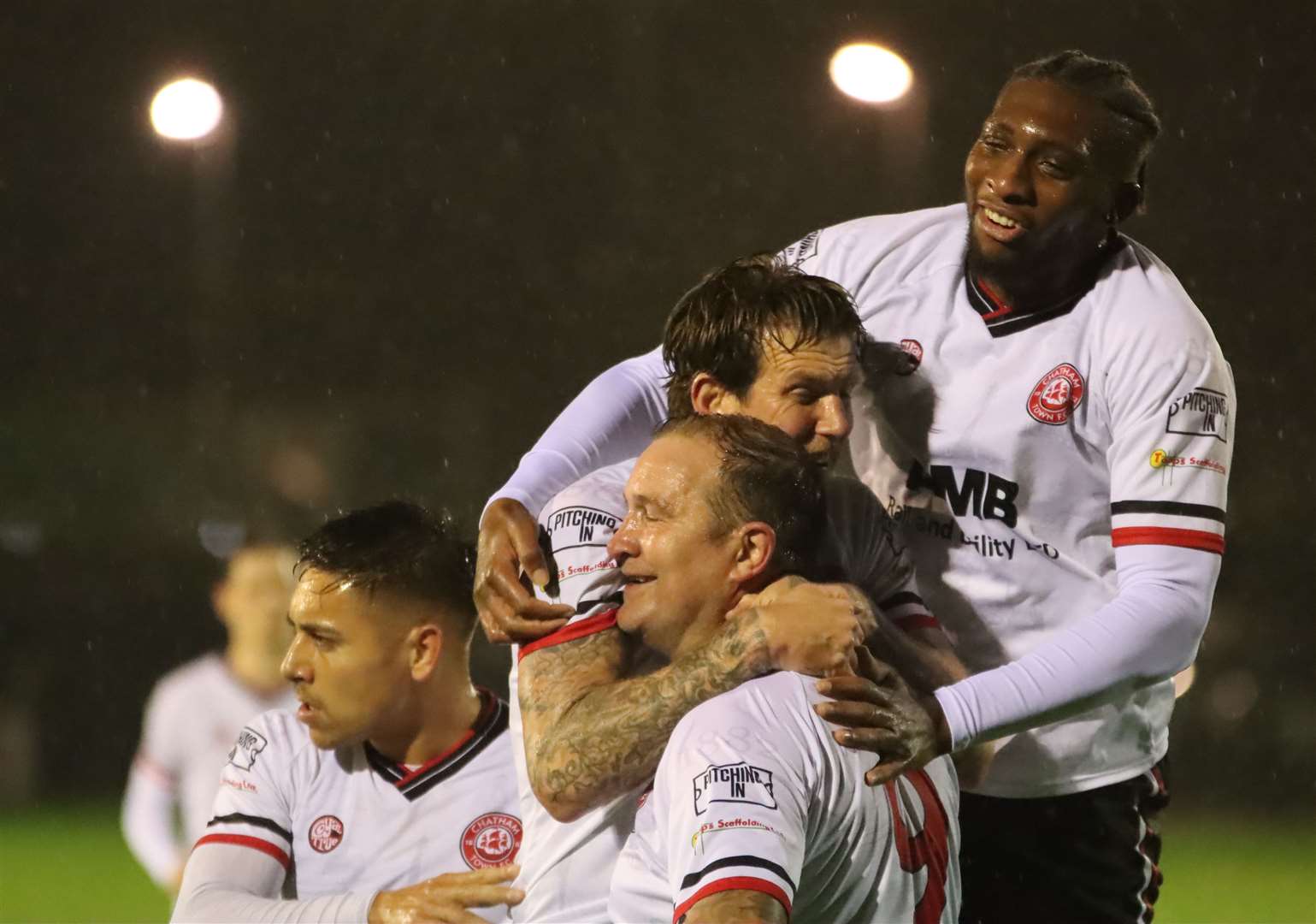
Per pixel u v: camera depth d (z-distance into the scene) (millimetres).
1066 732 4652
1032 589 4609
